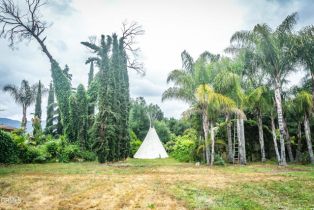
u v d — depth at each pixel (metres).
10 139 24.92
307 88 28.64
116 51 33.38
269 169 20.09
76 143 33.56
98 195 10.09
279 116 23.84
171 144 47.22
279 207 8.12
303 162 26.73
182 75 26.67
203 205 8.41
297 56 23.56
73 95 35.25
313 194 10.07
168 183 13.12
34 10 34.47
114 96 30.89
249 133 31.98
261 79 26.94
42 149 28.28
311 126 29.67
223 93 26.00
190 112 25.20
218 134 30.83
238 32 25.47
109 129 28.45
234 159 27.67
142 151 40.78
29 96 48.56
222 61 27.14
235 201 8.95
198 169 20.67
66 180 13.99
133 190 11.12
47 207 8.30
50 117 47.03
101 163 27.42
